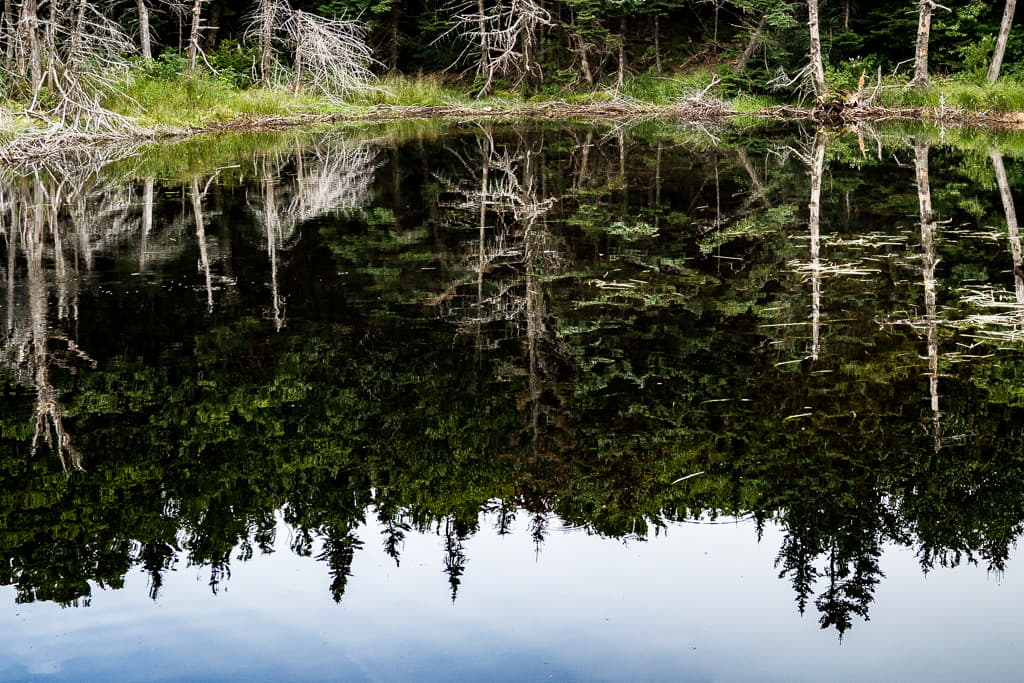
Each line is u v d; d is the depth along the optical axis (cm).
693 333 662
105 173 1437
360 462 471
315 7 3111
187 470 461
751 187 1305
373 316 708
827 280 795
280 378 581
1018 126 2158
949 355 603
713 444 484
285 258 891
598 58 3166
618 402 540
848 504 423
